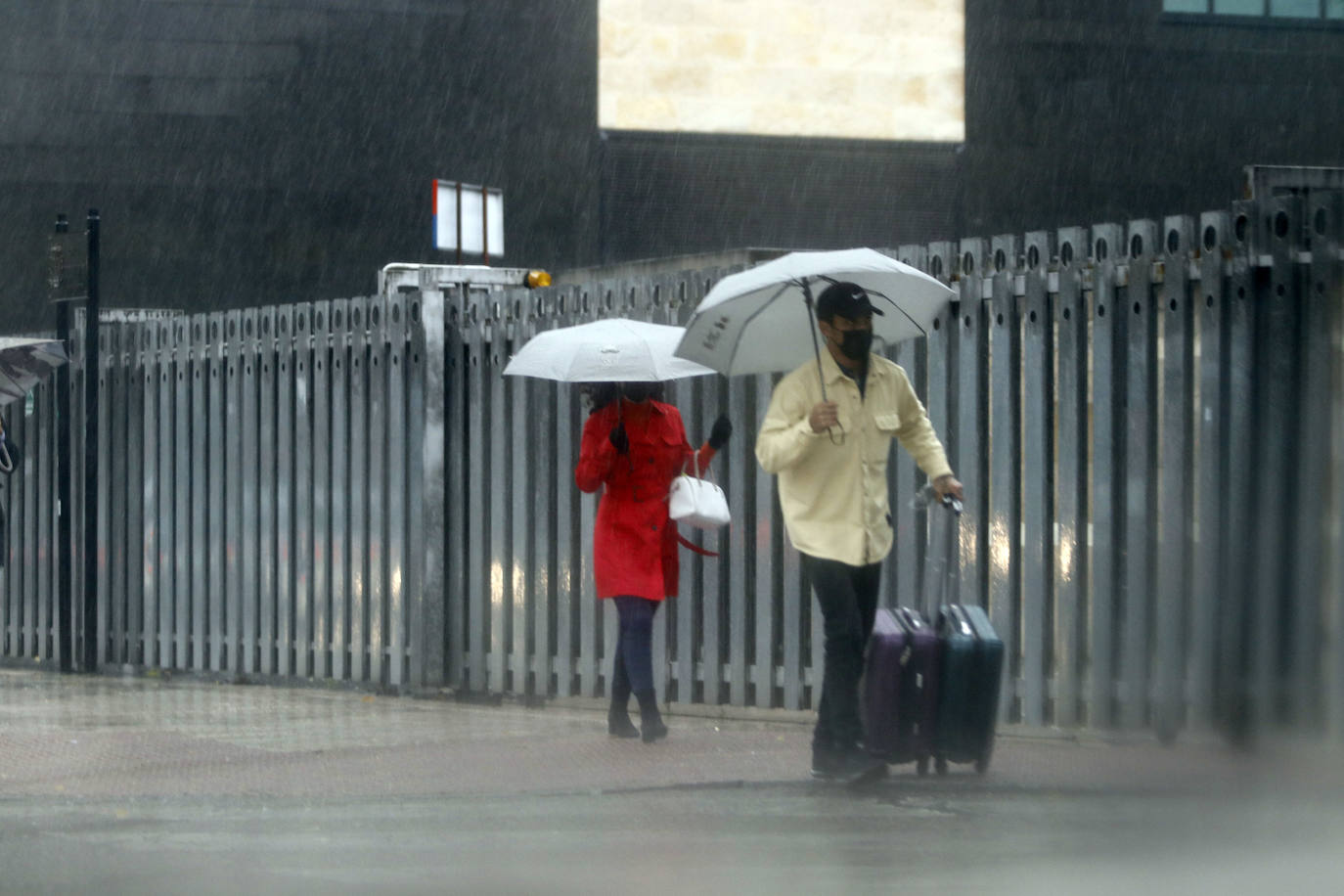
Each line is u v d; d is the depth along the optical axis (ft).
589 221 266.16
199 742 92.89
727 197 272.10
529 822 69.41
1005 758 83.51
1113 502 86.53
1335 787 73.20
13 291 233.96
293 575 128.16
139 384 139.74
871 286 79.46
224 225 244.63
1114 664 86.63
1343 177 82.74
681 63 270.05
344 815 71.20
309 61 248.93
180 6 242.78
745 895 55.72
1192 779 75.77
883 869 59.47
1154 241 85.30
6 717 105.91
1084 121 280.31
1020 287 90.63
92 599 139.85
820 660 98.32
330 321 125.39
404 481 119.65
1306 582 79.61
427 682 116.78
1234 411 81.41
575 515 110.83
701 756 86.63
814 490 76.02
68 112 237.66
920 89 278.87
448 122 256.73
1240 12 282.36
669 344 92.43
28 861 61.57
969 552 92.38
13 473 147.23
